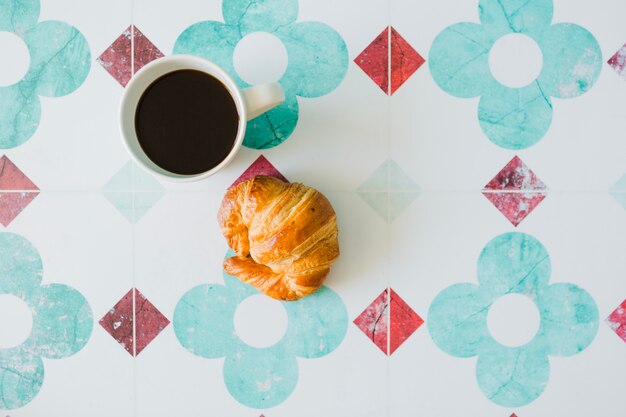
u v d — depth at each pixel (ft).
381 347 2.52
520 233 2.52
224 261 2.43
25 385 2.52
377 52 2.49
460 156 2.50
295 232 2.30
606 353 2.53
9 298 2.52
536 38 2.50
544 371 2.53
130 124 2.27
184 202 2.50
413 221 2.51
